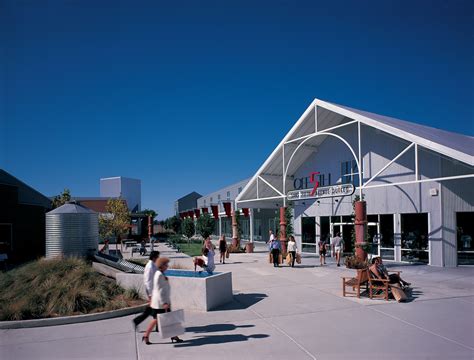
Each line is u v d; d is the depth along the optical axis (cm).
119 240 4119
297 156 2811
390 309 991
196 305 1016
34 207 2727
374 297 1133
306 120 2467
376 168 2281
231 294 1141
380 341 739
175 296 1043
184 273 1162
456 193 1883
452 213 1892
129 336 800
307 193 2369
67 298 980
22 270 1262
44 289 1044
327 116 2486
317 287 1320
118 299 1050
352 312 964
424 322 867
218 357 667
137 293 1116
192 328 852
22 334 827
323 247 2073
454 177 1636
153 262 816
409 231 2081
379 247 2222
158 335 805
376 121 1953
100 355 690
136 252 3297
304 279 1512
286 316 937
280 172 2956
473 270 1734
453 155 1611
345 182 2525
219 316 952
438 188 1933
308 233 2814
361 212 1903
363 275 1138
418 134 1820
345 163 2544
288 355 670
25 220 2611
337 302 1078
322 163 2720
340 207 2538
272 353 681
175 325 738
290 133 2530
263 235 4606
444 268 1814
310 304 1059
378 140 2280
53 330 852
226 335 793
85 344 753
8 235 2422
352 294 1189
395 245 2133
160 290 755
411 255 2061
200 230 4250
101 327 868
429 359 643
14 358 681
